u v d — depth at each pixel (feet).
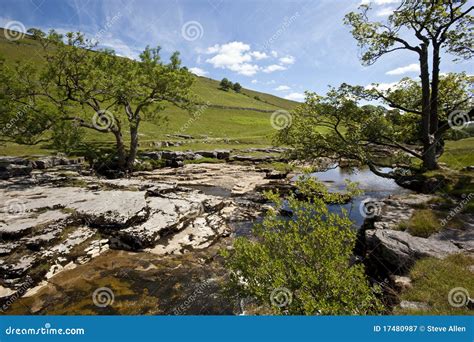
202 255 44.91
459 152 110.73
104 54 102.78
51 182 73.15
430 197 52.44
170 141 165.27
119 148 110.93
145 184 74.49
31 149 117.50
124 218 49.47
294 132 76.54
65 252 41.29
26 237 41.04
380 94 72.69
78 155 118.11
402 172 70.54
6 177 77.87
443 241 34.86
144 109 116.26
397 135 80.23
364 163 73.56
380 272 34.22
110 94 103.14
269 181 100.58
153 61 109.70
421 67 70.13
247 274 21.56
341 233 21.77
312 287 20.12
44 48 92.38
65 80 99.09
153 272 39.65
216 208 64.85
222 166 126.21
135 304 32.32
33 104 88.48
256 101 491.72
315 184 24.48
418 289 26.30
